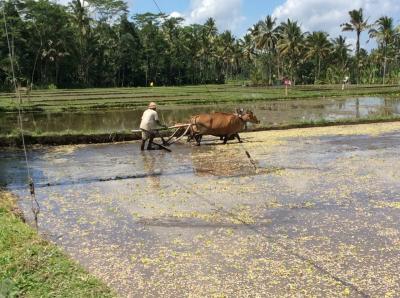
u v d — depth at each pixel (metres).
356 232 6.79
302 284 5.16
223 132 15.36
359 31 72.75
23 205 8.64
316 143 15.27
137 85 79.25
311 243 6.38
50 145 16.02
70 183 10.37
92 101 34.59
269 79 79.06
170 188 9.71
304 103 34.19
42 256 5.54
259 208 8.10
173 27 85.94
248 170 11.28
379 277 5.30
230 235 6.75
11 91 51.41
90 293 4.66
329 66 86.81
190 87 65.00
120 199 8.92
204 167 11.80
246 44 92.75
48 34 60.88
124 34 74.75
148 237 6.76
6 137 15.55
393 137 16.36
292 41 75.62
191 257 5.96
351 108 29.44
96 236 6.86
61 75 68.19
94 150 14.92
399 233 6.71
